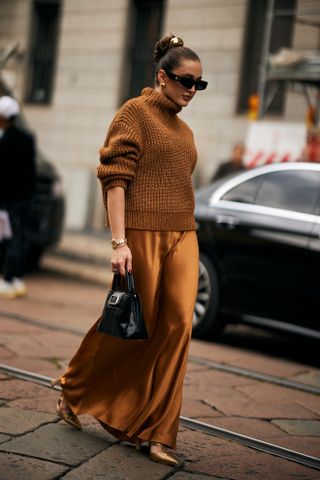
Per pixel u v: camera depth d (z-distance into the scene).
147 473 4.31
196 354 7.85
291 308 8.00
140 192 4.50
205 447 4.90
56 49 22.50
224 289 8.58
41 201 12.85
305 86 14.48
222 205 8.80
